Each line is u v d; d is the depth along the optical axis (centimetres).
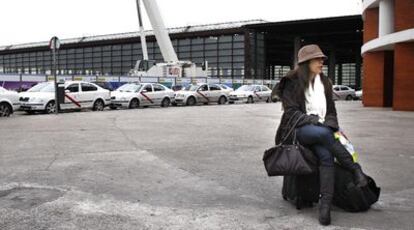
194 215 443
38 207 468
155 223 419
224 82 4538
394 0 2359
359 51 8431
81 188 549
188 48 7456
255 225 414
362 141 992
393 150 859
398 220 428
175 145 921
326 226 410
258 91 3519
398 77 2092
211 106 2816
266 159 436
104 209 462
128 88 2620
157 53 7694
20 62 10481
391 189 551
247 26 6406
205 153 819
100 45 8644
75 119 1597
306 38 7438
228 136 1086
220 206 475
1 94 1711
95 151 832
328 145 421
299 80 431
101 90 2273
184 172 646
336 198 454
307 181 451
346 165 429
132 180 593
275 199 503
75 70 9238
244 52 6650
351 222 421
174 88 3947
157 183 577
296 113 427
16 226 408
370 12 2652
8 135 1076
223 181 590
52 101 2019
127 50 8281
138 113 2003
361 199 446
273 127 1327
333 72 8031
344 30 6612
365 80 2653
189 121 1542
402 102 2098
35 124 1379
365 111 2138
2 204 479
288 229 402
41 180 591
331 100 441
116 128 1264
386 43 2189
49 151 829
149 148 876
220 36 7050
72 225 412
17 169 661
